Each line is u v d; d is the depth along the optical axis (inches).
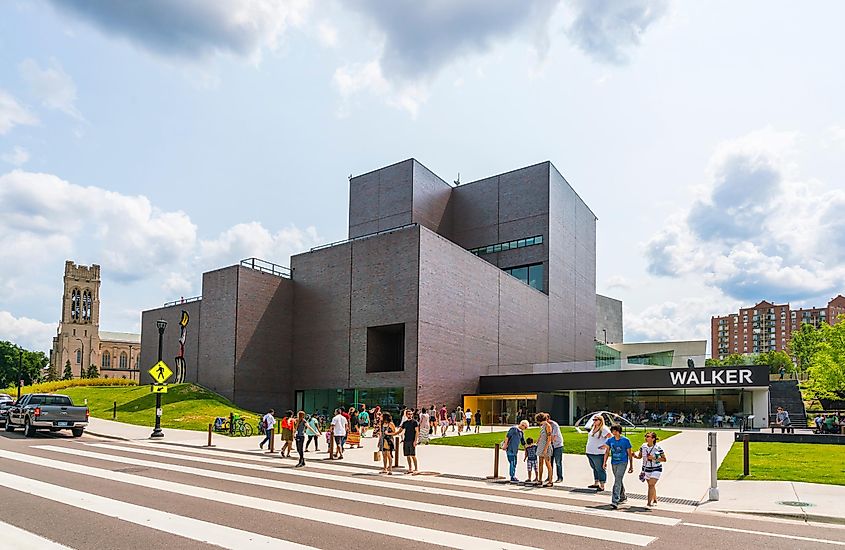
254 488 568.4
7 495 492.7
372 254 1918.1
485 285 2129.7
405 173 2486.5
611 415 1788.9
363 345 1892.2
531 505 514.0
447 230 2664.9
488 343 2108.8
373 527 401.4
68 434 1239.5
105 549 331.9
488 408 2016.5
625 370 1918.1
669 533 413.4
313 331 2033.7
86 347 5502.0
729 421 1814.7
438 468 781.3
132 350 5787.4
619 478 518.0
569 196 2780.5
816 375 2561.5
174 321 2381.9
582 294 2910.9
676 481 675.4
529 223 2522.1
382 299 1866.4
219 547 340.2
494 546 358.3
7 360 4734.3
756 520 472.1
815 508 503.8
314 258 2078.0
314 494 541.6
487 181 2652.6
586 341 2933.1
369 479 673.0
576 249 2849.4
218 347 1964.8
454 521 430.3
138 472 663.8
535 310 2422.5
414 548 348.2
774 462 825.5
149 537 359.9
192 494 521.0
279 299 2064.5
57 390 2480.3
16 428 1311.5
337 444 912.9
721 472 737.6
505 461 861.8
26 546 334.3
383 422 799.1
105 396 2107.5
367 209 2576.3
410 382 1754.4
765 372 1745.8
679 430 1637.6
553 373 1972.2
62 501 470.3
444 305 1893.5
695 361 1950.1
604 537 393.4
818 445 1110.4
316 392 2001.7
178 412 1656.0
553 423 655.1
